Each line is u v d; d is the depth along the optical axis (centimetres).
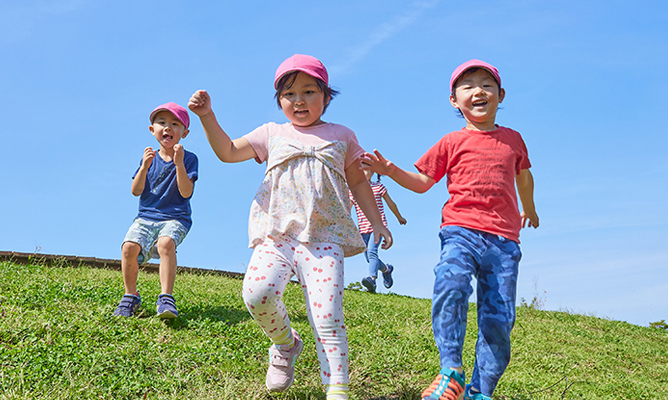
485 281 347
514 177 367
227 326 505
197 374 365
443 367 324
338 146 354
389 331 583
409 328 616
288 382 347
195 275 882
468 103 370
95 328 428
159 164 555
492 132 369
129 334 437
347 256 357
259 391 349
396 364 446
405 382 409
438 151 371
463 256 339
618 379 564
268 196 345
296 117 355
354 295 845
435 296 336
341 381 309
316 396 355
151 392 333
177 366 371
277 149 348
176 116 558
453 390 316
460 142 366
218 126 338
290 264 331
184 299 619
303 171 338
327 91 365
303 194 336
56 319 433
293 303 669
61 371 338
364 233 961
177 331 475
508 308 339
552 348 661
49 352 359
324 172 340
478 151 360
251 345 449
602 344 742
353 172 368
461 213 354
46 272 700
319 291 319
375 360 445
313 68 350
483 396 338
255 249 338
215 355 408
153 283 698
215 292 722
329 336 314
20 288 542
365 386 397
